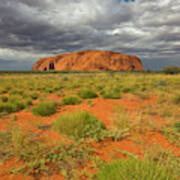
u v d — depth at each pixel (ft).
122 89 30.58
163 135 10.28
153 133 10.52
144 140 9.48
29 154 7.76
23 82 52.44
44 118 13.98
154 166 5.59
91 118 11.96
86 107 18.17
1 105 16.43
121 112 14.88
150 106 17.81
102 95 25.70
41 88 36.76
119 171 5.24
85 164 7.07
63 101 20.26
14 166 6.84
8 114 15.34
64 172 6.37
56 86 37.83
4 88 36.65
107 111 16.29
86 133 10.06
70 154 7.82
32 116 14.56
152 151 7.99
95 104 19.66
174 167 6.52
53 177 6.19
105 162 7.06
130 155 7.48
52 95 28.02
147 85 37.32
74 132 10.03
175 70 97.96
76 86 40.42
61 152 7.97
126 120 12.20
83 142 9.22
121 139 9.70
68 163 7.16
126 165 5.49
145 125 11.82
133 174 5.07
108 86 35.06
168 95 22.09
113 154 7.84
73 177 6.16
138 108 17.10
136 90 29.55
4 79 64.75
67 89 34.73
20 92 30.42
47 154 7.72
